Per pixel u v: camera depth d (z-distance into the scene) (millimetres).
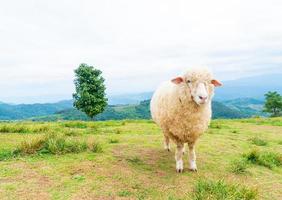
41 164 2012
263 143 3371
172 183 1858
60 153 2256
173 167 2184
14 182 1708
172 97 2051
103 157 2223
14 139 2805
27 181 1729
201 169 2176
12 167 1942
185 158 2449
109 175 1888
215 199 1515
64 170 1919
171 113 2061
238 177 2080
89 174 1876
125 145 2752
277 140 3830
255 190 1679
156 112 2320
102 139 3008
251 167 2355
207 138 3459
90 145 2486
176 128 2070
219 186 1645
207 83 1948
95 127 4234
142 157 2363
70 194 1586
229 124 5652
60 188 1656
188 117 2014
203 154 2607
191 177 1990
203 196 1538
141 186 1771
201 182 1714
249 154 2549
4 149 2365
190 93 1952
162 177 1954
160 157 2412
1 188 1620
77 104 12852
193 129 2049
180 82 1986
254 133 4375
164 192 1706
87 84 12688
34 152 2262
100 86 12930
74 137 3076
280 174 2264
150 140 3070
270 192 1860
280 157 2615
